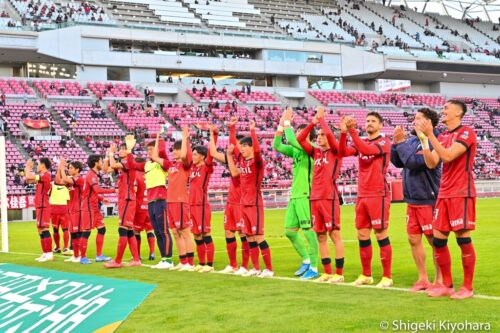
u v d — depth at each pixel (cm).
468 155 652
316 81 5109
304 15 5600
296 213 931
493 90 6069
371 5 6328
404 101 5312
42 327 650
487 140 4994
